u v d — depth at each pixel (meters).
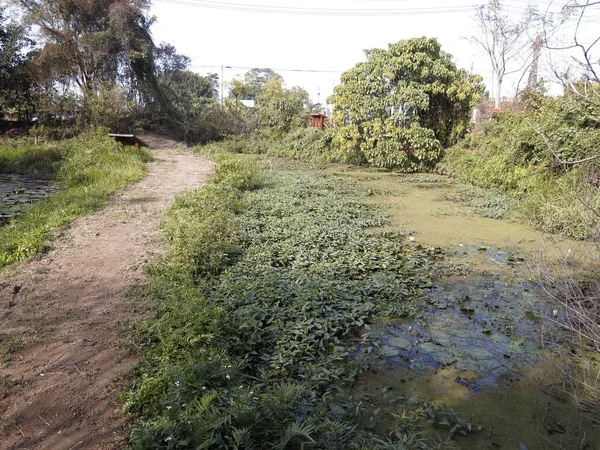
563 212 8.30
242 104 31.34
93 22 23.83
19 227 7.36
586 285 4.88
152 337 4.10
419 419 3.31
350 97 17.59
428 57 16.19
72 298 4.96
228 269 5.97
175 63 27.94
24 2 22.86
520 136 11.48
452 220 9.44
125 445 2.86
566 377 3.78
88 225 7.87
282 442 2.53
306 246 7.14
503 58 22.84
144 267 5.80
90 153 14.64
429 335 4.55
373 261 6.59
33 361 3.75
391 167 17.30
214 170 14.59
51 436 2.92
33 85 23.31
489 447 3.05
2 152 15.45
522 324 4.77
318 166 18.72
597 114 9.45
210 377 3.31
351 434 2.96
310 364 3.87
